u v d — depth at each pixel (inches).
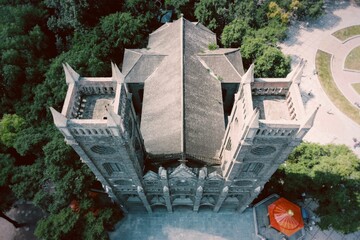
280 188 2416.3
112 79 1416.1
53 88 2497.5
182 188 1995.6
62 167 2095.2
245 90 1339.8
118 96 1310.3
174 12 3503.9
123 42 2955.2
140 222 2368.4
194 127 1994.3
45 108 2529.5
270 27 3088.1
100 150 1471.5
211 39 2802.7
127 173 1747.0
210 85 2347.4
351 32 3659.0
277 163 1569.9
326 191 2118.6
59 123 1241.4
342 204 1980.8
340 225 2000.5
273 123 1261.1
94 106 1461.6
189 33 2573.8
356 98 3147.1
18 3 3216.0
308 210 2468.0
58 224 1945.1
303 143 2331.4
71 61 2576.3
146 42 3117.6
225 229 2351.1
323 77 3270.2
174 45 2468.0
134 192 2057.1
